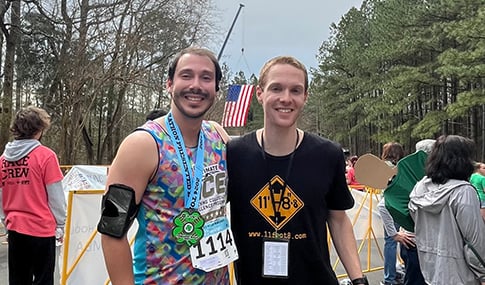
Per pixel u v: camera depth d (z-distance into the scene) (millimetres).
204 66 2090
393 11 27578
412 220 3695
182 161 2016
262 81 2291
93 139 29750
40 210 3719
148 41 18312
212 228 2074
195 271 1996
